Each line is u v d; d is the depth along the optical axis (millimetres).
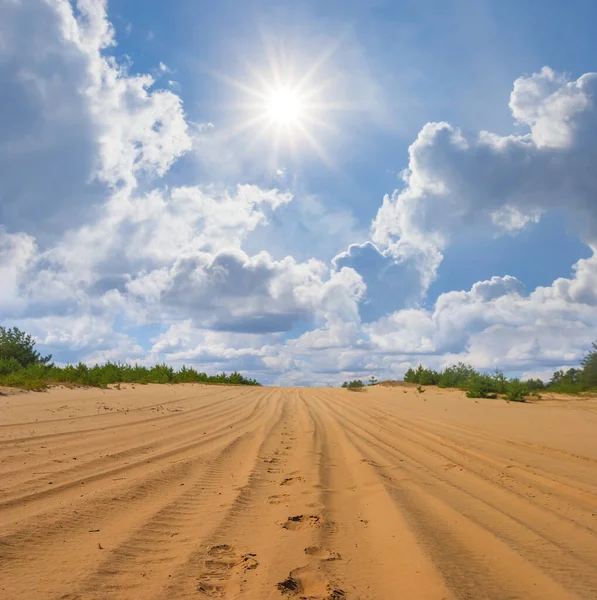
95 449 5734
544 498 4223
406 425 9859
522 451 6746
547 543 3055
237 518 3566
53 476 4336
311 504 4031
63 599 2156
